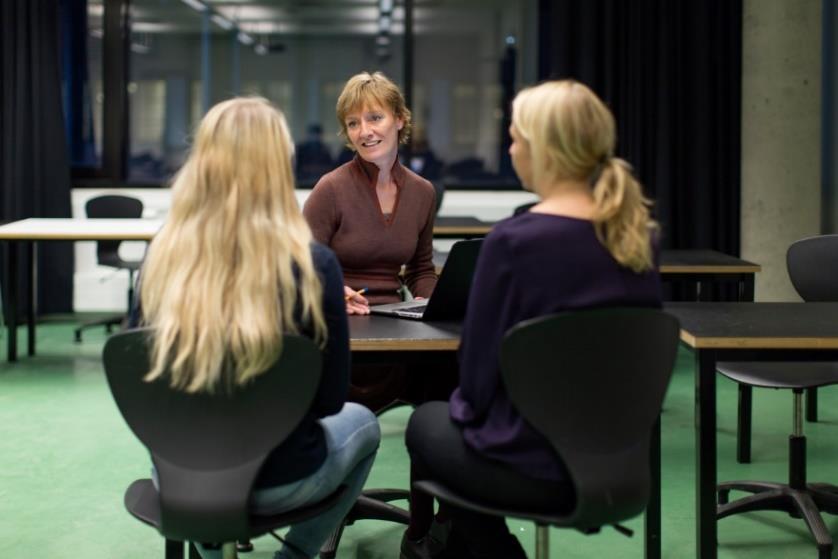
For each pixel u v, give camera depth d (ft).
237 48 34.50
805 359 7.57
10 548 9.43
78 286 23.16
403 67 24.30
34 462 12.13
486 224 19.45
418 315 8.36
